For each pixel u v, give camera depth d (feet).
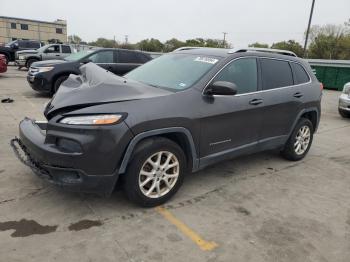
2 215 10.73
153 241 9.91
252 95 14.07
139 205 11.59
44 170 10.78
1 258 8.77
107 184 10.46
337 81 64.80
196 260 9.21
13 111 25.36
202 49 15.12
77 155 9.91
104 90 10.85
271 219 11.59
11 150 16.49
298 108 16.53
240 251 9.72
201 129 12.24
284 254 9.71
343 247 10.23
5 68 48.14
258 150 15.28
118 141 10.18
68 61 33.40
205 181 14.39
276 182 14.80
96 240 9.78
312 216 11.98
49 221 10.57
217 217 11.48
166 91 11.89
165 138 11.48
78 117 10.10
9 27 240.53
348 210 12.61
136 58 37.04
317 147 20.97
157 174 11.50
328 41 167.32
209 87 12.47
